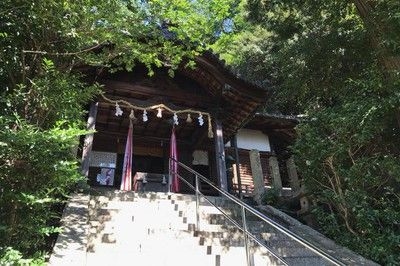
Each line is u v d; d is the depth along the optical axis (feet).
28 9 15.61
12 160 13.24
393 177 20.86
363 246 18.94
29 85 16.79
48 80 15.80
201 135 37.88
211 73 31.07
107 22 17.63
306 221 28.37
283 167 48.08
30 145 12.72
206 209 22.66
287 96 38.78
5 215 13.07
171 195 24.04
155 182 33.12
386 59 23.99
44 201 12.69
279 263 16.03
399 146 24.88
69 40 17.70
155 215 19.90
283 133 47.01
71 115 16.44
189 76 33.32
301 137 23.97
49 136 12.68
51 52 17.67
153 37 21.83
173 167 31.99
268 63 52.24
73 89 17.25
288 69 35.83
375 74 23.70
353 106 22.44
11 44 16.39
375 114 21.74
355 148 22.99
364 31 28.78
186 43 24.63
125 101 29.63
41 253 13.21
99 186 36.94
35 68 17.29
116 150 38.93
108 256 14.08
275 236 19.58
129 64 21.02
